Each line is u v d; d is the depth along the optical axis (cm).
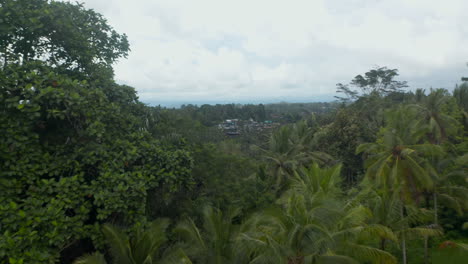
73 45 897
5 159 694
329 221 840
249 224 958
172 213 1164
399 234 1174
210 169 1399
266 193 1627
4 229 618
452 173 1596
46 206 687
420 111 2195
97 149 816
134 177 833
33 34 807
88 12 1049
